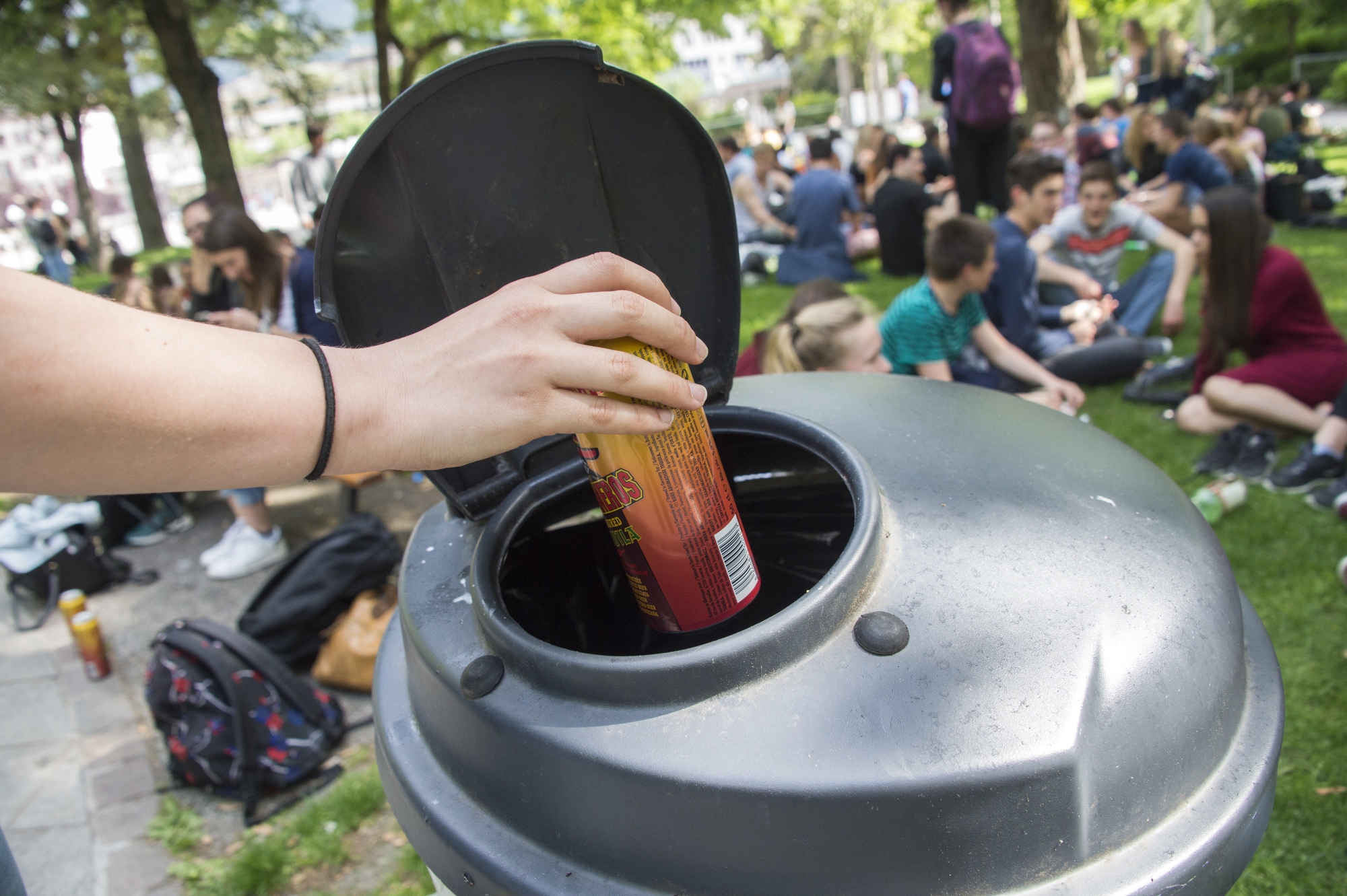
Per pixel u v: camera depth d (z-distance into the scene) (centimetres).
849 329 232
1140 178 753
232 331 53
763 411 91
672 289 90
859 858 58
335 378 53
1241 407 315
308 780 221
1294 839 157
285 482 54
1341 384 314
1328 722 182
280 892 187
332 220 69
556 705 65
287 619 260
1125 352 385
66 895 192
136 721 255
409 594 84
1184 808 64
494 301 56
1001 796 57
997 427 90
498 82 72
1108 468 84
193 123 907
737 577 77
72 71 1243
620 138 80
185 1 881
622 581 96
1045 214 405
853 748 58
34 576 326
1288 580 232
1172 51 864
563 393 56
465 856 69
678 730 61
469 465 88
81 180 1881
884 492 78
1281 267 318
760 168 947
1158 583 70
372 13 1254
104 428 47
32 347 45
